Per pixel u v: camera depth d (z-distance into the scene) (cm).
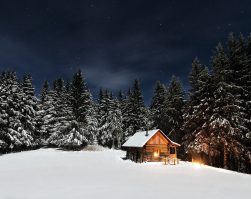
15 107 4909
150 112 5988
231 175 2358
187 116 3894
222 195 1453
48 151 5044
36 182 1791
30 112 5200
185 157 4503
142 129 6206
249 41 3444
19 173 2216
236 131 3003
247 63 3291
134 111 6406
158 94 5581
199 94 3841
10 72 5319
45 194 1433
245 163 3219
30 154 4322
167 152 3934
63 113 5781
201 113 3566
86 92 5888
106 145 6781
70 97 5688
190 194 1469
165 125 4709
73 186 1667
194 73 4256
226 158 3344
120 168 2808
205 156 4009
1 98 4469
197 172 2559
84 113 5662
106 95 7362
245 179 2108
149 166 3133
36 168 2584
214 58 3616
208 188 1661
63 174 2202
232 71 3306
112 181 1889
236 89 3250
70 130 5506
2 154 4191
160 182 1883
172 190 1578
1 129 4322
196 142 3441
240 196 1434
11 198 1345
